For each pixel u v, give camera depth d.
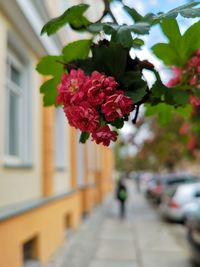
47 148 9.41
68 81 1.65
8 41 7.62
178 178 23.84
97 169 23.19
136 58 1.78
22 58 8.45
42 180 9.25
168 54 2.12
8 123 7.52
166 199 16.92
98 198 23.36
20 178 7.66
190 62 2.13
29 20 7.44
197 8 1.73
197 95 2.15
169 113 2.44
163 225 15.73
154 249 10.61
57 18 2.01
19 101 8.37
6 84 7.39
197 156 16.62
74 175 13.20
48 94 2.21
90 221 15.38
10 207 6.84
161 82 1.95
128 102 1.55
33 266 7.71
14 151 8.05
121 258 9.45
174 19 1.83
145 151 26.34
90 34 2.28
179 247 10.89
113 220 17.36
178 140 20.05
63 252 9.66
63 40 11.30
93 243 11.06
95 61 1.72
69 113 1.63
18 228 6.77
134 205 25.58
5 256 6.04
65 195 11.11
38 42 8.45
